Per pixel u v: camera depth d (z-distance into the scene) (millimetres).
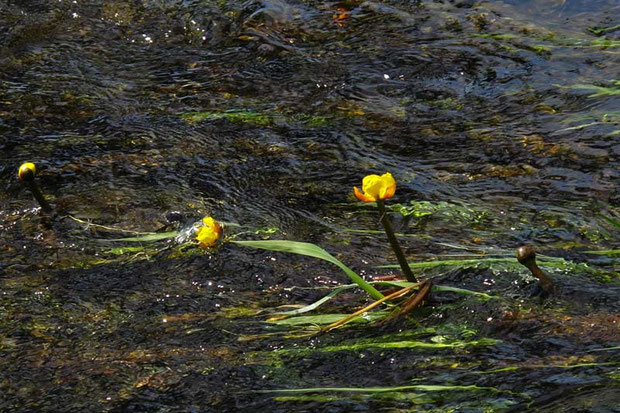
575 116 6664
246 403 3861
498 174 5996
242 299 4758
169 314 4645
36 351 4363
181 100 7262
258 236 5359
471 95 7121
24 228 5547
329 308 4629
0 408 3953
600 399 3602
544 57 7598
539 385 3775
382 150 6414
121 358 4266
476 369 3959
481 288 4684
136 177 6109
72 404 3949
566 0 8539
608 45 7711
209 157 6359
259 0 8891
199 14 8688
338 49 7977
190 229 5453
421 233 5348
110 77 7691
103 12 8797
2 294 4875
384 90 7289
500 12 8453
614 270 4777
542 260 4887
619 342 4094
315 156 6348
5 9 8812
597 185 5770
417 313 4492
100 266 5121
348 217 5574
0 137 6727
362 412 3707
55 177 6129
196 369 4141
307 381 3998
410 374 3980
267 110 7055
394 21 8414
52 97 7332
